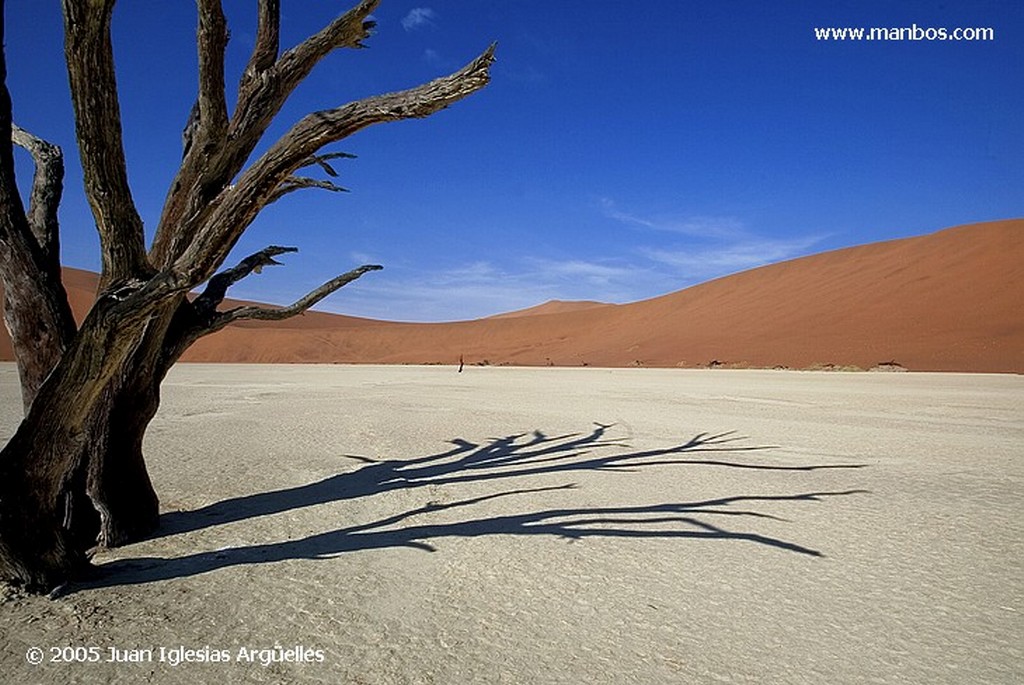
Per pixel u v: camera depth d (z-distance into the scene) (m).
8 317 5.12
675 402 20.58
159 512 6.54
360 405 19.03
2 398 19.14
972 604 4.27
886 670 3.35
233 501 7.21
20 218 5.04
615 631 3.81
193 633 3.74
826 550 5.45
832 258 78.06
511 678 3.23
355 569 4.92
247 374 40.47
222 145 5.23
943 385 27.98
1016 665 3.41
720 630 3.84
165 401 19.81
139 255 4.56
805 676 3.28
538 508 6.88
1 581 4.26
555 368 59.28
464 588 4.53
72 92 3.85
